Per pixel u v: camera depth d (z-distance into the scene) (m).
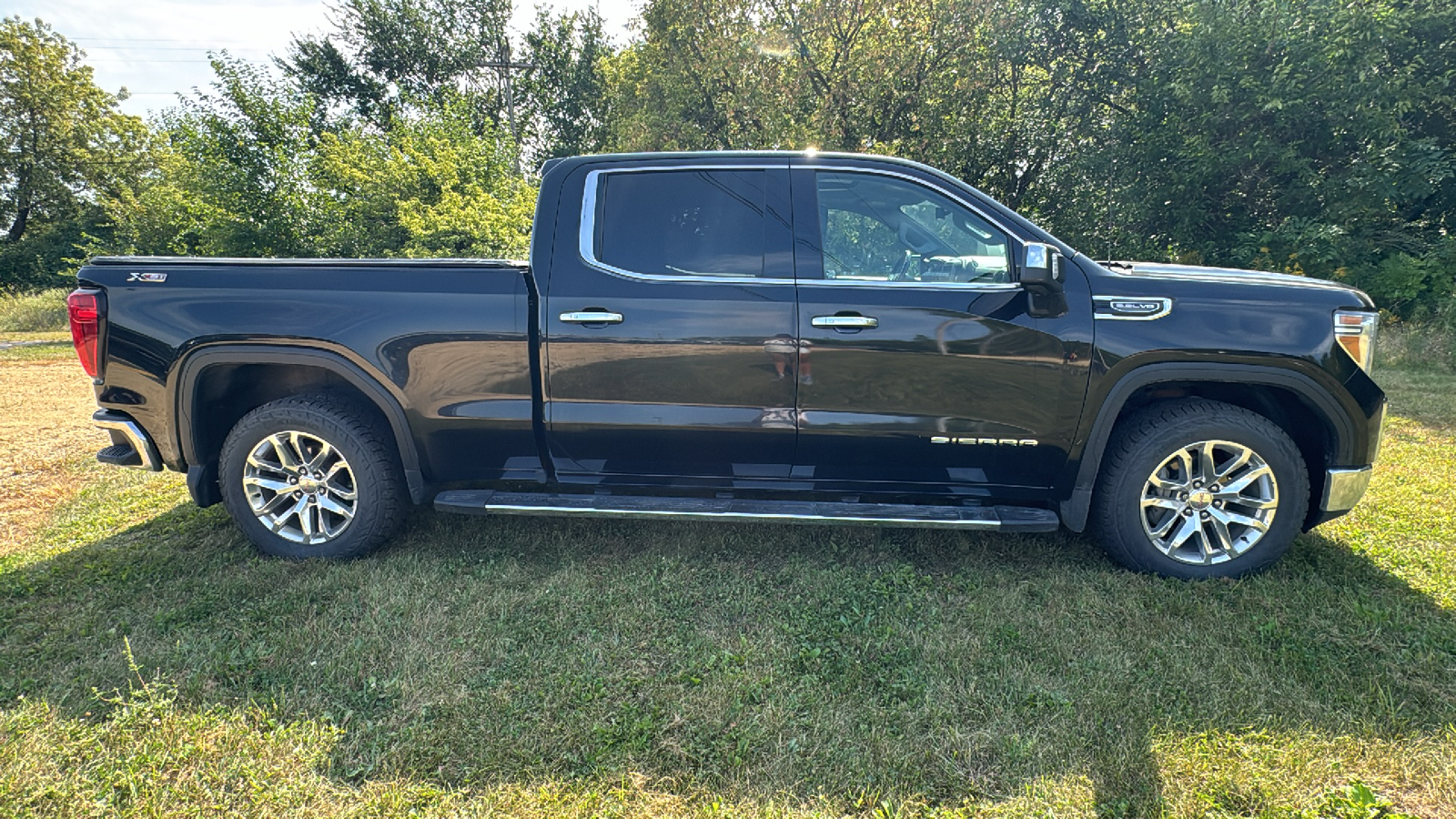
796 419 2.95
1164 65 11.34
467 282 3.00
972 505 3.14
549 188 3.05
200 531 3.52
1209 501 2.93
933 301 2.86
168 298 3.04
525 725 2.07
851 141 14.34
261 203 15.24
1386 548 3.22
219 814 1.76
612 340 2.94
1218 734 2.01
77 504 3.98
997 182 14.30
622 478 3.14
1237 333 2.77
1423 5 9.96
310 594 2.85
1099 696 2.18
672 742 2.01
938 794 1.82
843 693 2.23
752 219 2.99
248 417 3.12
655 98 17.02
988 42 12.85
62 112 30.30
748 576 3.04
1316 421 2.99
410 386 3.02
